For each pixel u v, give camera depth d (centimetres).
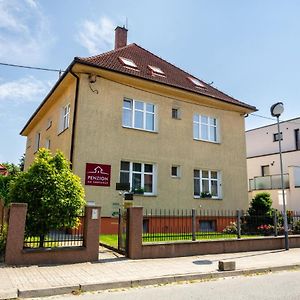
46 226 905
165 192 1634
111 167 1481
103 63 1581
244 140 2014
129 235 1002
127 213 1026
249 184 2677
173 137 1716
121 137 1537
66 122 1672
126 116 1603
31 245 897
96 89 1502
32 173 938
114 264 906
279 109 1355
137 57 1947
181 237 1120
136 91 1628
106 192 1445
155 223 1436
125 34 2219
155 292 684
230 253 1161
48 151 1009
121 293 677
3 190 1494
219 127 1927
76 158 1402
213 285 751
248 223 1438
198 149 1800
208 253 1120
